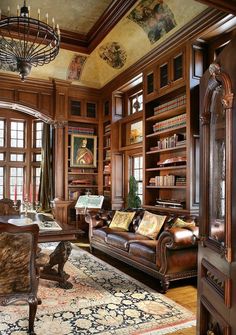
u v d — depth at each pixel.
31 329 2.54
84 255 5.39
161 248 3.69
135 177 6.88
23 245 2.47
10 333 2.55
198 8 4.29
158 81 5.39
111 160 7.13
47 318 2.84
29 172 8.12
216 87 1.97
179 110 5.04
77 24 5.57
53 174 7.48
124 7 4.78
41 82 7.04
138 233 4.85
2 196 7.88
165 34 5.07
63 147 7.27
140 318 2.88
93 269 4.51
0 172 7.89
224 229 1.76
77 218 7.08
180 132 5.22
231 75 1.70
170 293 3.60
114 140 7.17
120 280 4.02
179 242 3.54
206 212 2.14
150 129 5.80
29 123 8.11
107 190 7.50
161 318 2.88
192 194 4.54
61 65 6.94
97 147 7.77
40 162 8.09
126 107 7.14
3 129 7.93
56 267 4.54
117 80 6.87
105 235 5.12
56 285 3.79
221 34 4.42
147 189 5.71
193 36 4.53
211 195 2.09
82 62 7.01
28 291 2.54
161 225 4.55
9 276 2.47
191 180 4.54
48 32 4.14
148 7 4.88
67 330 2.61
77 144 7.52
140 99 6.68
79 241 6.69
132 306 3.16
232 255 1.64
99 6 4.99
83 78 7.38
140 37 5.58
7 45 4.38
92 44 6.17
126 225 5.26
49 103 7.18
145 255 4.00
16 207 5.27
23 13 3.88
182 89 4.97
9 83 6.76
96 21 5.45
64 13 5.20
